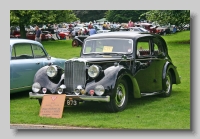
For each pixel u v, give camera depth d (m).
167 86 9.78
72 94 7.72
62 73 8.12
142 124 6.81
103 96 7.32
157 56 9.41
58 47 24.19
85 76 7.64
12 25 27.56
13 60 9.24
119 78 7.58
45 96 7.64
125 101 7.95
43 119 7.21
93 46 8.86
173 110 8.00
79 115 7.55
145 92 8.88
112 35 8.84
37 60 9.89
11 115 7.58
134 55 8.55
